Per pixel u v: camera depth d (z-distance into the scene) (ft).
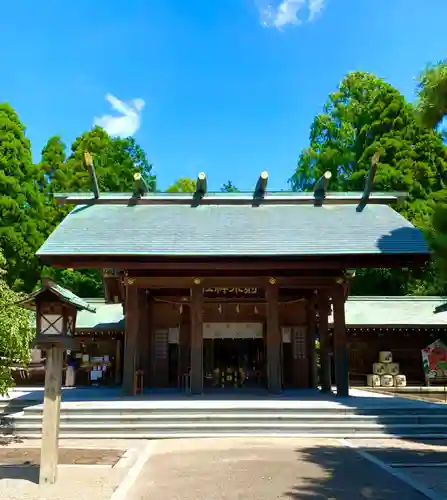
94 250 49.44
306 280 54.08
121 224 55.67
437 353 76.33
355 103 131.85
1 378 34.24
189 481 25.35
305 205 61.31
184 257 50.06
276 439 38.27
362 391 67.21
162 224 55.88
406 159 106.73
